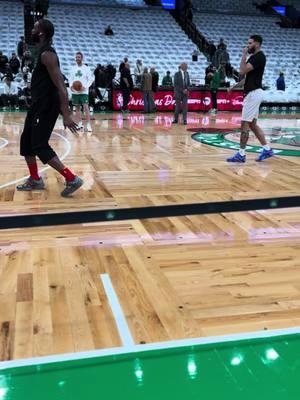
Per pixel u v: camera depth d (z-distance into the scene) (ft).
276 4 91.66
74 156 22.15
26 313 7.74
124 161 21.04
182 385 6.00
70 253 10.32
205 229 12.03
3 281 8.90
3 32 62.18
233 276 9.25
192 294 8.47
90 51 63.52
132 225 12.28
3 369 6.23
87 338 7.01
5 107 51.55
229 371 6.28
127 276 9.18
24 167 19.21
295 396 5.82
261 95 20.24
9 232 11.57
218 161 21.33
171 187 16.17
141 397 5.79
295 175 18.26
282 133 33.40
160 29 72.38
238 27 79.77
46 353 6.61
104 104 54.08
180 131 33.30
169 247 10.75
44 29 13.47
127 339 6.98
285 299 8.34
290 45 76.64
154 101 52.54
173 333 7.17
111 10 75.10
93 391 5.88
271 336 7.07
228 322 7.52
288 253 10.46
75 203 14.01
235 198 14.66
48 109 13.97
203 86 55.31
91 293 8.46
